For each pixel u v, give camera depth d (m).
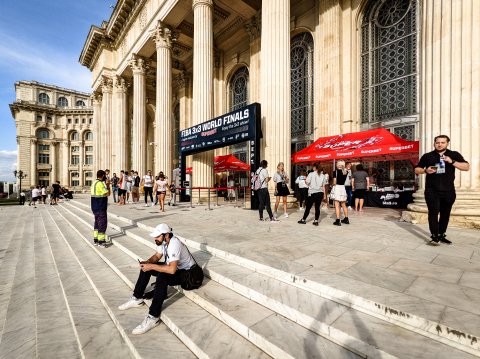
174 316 2.76
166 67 15.41
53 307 3.80
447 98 5.59
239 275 3.24
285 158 9.23
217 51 19.17
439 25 5.72
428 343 1.86
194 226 6.15
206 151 12.51
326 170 11.73
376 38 10.97
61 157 62.78
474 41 5.32
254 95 16.05
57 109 62.00
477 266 3.12
